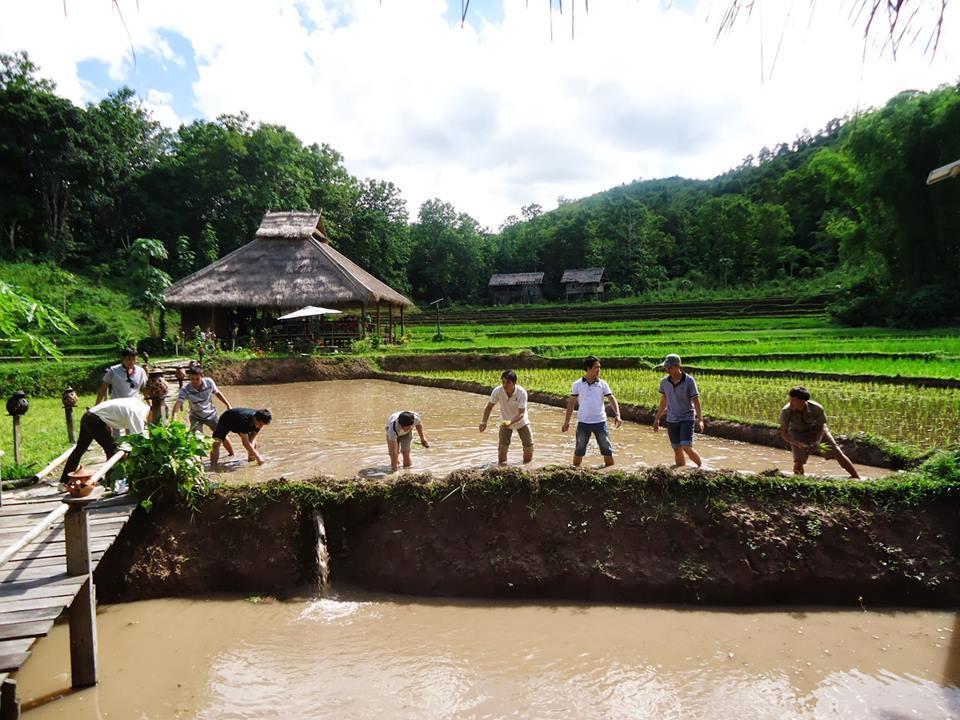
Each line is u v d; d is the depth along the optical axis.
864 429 8.76
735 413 10.45
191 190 45.47
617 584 5.50
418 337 32.88
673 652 4.68
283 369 20.41
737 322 35.50
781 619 5.13
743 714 3.97
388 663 4.59
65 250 41.44
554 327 37.28
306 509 6.14
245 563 5.87
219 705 4.15
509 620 5.20
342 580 5.91
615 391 13.18
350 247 55.00
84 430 6.13
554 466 6.30
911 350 18.33
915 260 30.03
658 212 80.81
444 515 6.01
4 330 4.86
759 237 63.69
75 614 4.38
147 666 4.64
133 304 25.55
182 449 6.04
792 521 5.64
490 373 19.03
